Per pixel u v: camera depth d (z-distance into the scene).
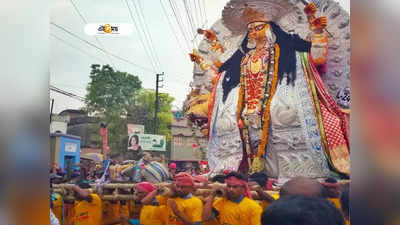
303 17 3.53
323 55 3.47
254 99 3.60
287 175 3.50
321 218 1.53
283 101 3.54
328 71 3.53
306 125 3.49
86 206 3.63
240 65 3.65
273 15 3.58
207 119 3.66
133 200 3.61
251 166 3.58
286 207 1.55
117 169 3.66
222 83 3.66
